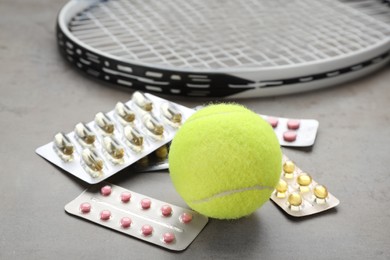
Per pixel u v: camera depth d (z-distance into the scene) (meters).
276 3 1.31
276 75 0.94
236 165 0.62
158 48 1.10
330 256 0.65
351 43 1.08
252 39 1.13
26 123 0.90
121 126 0.85
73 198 0.74
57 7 1.35
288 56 1.07
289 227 0.69
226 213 0.65
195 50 1.08
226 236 0.67
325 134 0.87
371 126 0.90
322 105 0.95
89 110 0.93
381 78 1.04
